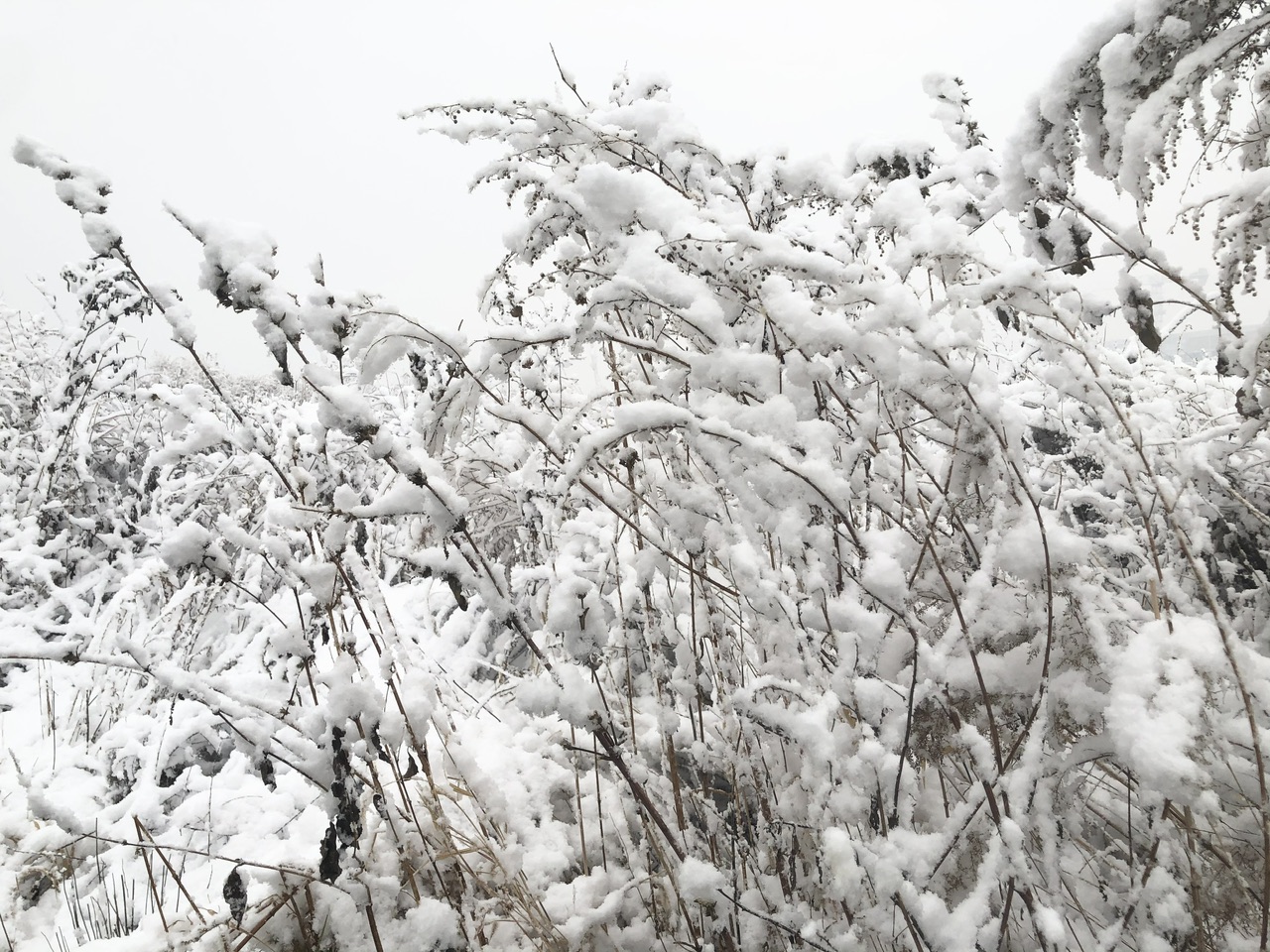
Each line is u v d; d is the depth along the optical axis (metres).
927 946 1.02
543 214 1.69
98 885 1.97
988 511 1.46
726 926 1.35
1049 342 1.32
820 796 1.20
